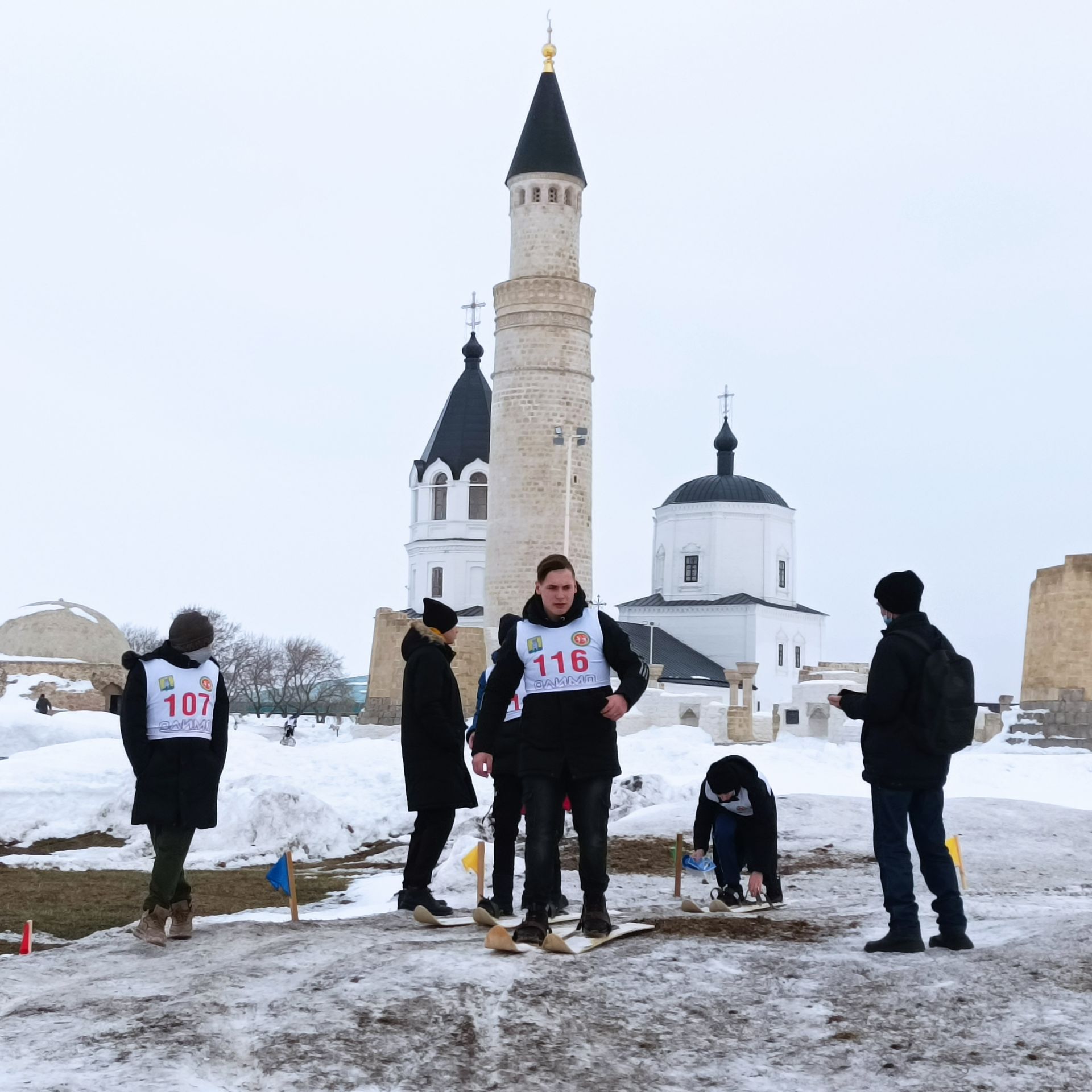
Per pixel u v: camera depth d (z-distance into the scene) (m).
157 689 9.37
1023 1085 5.61
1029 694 45.84
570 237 57.22
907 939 8.12
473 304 95.69
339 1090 5.53
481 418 92.31
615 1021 6.57
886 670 8.33
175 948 9.06
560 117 57.59
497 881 10.47
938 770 8.34
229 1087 5.55
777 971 7.57
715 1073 5.90
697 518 100.50
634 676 8.37
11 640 65.38
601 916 8.47
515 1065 5.92
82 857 18.58
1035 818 20.83
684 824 20.50
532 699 8.45
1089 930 8.20
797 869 16.34
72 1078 5.44
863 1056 6.07
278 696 126.62
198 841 19.88
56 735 45.88
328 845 20.34
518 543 55.78
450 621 11.25
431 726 10.79
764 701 96.94
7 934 12.04
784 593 101.88
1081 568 44.28
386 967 7.29
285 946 8.55
